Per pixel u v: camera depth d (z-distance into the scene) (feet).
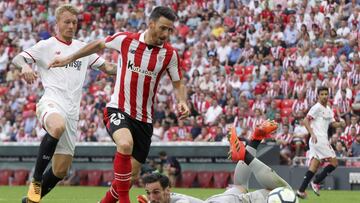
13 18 240.32
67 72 81.41
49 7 239.91
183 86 76.43
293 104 179.11
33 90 212.64
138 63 73.77
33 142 189.57
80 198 130.11
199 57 202.90
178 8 220.23
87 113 197.98
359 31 191.52
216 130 178.91
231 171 168.35
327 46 189.26
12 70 218.59
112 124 73.46
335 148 165.37
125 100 74.28
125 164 71.31
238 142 69.21
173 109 192.44
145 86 74.28
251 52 197.77
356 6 197.06
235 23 208.23
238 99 188.24
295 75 184.34
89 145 180.55
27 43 230.89
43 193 83.25
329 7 199.21
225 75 194.80
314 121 132.77
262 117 177.99
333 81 179.52
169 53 74.43
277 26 200.54
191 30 213.66
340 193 144.97
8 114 209.77
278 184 67.77
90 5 233.55
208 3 217.77
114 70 84.94
